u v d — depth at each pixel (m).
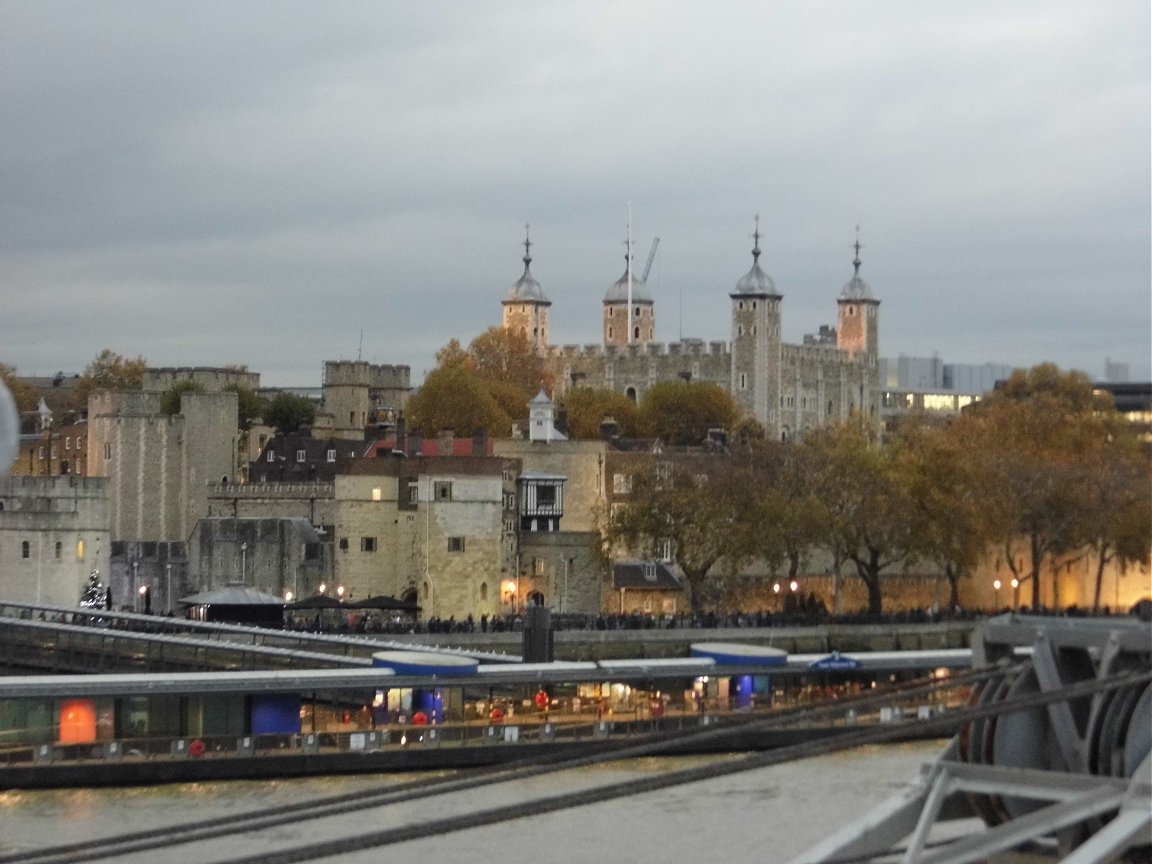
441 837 119.56
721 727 62.69
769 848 116.44
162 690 141.62
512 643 194.25
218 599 197.00
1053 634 59.47
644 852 115.38
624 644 196.25
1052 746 59.22
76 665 165.75
